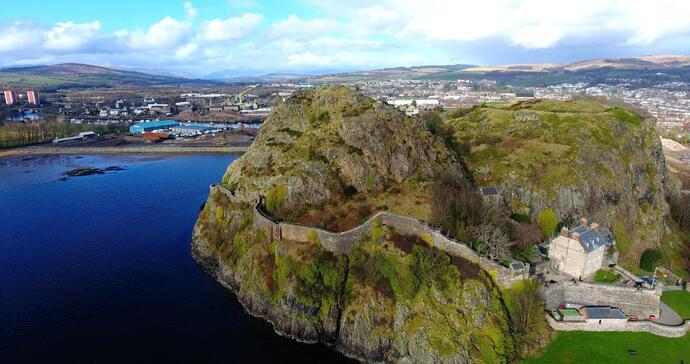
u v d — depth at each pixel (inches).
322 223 4835.1
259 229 5044.3
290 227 4680.1
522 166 6077.8
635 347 3880.4
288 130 6259.8
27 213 7824.8
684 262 5689.0
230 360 3909.9
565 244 4512.8
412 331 3875.5
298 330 4227.4
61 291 5027.1
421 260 4202.8
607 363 3678.6
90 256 5974.4
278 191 5339.6
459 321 3850.9
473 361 3671.3
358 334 4040.4
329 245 4498.0
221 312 4648.1
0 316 4500.5
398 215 4559.5
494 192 5777.6
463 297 3966.5
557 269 4611.2
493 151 6589.6
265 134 6476.4
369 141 5556.1
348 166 5403.5
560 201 5654.5
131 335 4224.9
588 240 4498.0
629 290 4195.4
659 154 6761.8
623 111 7303.2
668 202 6742.1
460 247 4229.8
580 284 4281.5
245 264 4943.4
